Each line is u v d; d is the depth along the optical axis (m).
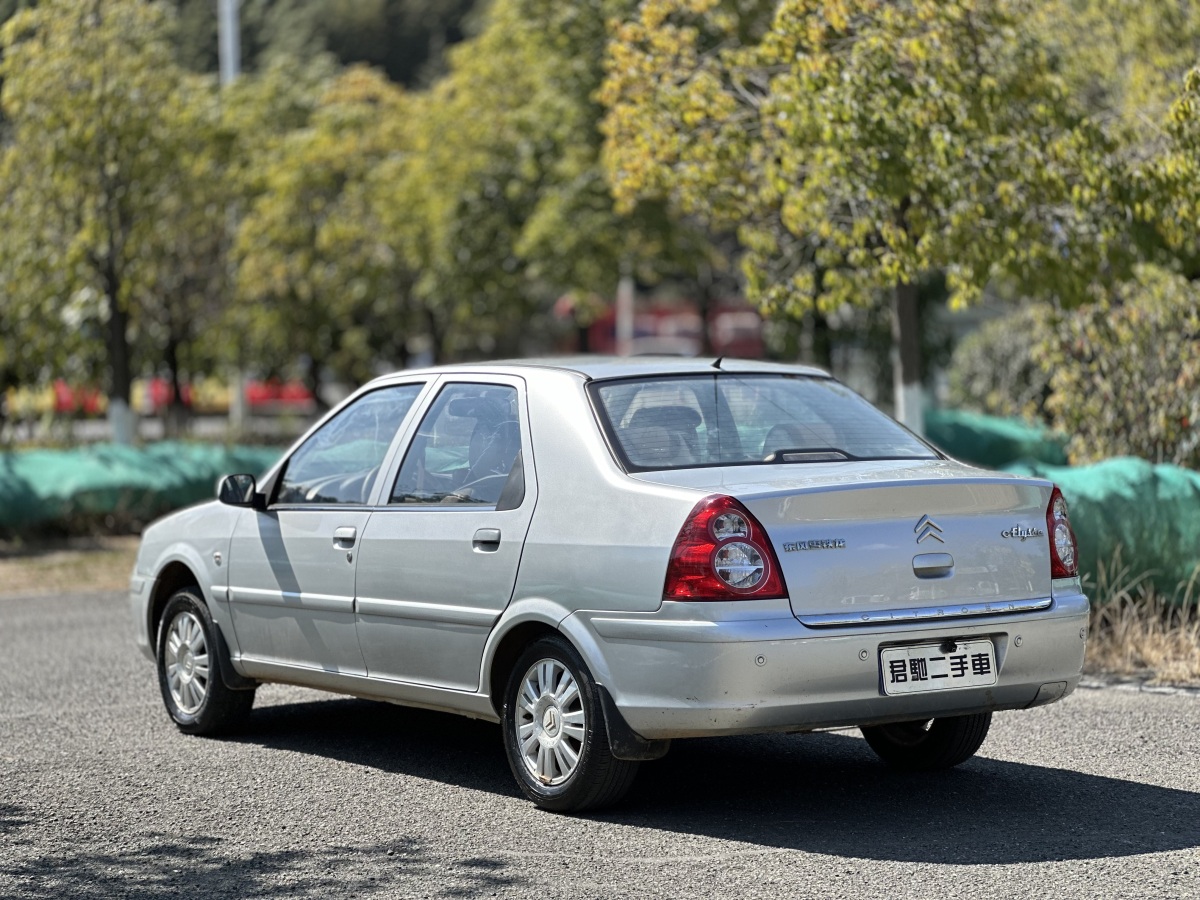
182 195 30.09
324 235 39.16
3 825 8.48
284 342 42.12
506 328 54.56
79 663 14.05
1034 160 14.92
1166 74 17.75
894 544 7.84
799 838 7.85
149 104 28.33
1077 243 15.54
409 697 9.24
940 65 14.84
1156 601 13.27
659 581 7.68
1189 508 13.22
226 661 10.61
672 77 17.16
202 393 46.34
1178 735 9.99
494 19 37.69
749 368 9.27
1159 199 14.67
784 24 15.43
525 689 8.51
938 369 33.75
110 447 24.66
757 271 17.50
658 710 7.70
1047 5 16.47
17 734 10.97
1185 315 16.05
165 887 7.31
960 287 15.43
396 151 41.03
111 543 23.64
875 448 8.80
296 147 39.59
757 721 7.54
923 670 7.83
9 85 27.83
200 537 10.86
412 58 103.62
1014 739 10.03
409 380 9.82
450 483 9.06
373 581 9.31
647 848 7.73
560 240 34.03
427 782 9.34
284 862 7.68
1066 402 16.52
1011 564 8.16
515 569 8.41
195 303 36.00
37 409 37.56
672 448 8.36
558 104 32.78
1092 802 8.46
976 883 7.02
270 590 10.13
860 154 14.80
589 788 8.16
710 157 16.73
